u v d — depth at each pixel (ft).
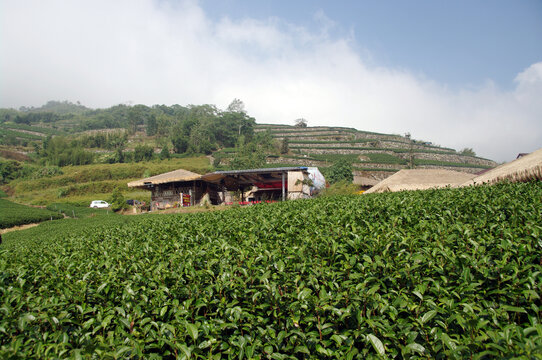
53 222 98.63
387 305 9.73
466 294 9.95
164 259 16.66
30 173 228.84
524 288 9.70
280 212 25.81
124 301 12.07
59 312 12.03
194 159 275.59
